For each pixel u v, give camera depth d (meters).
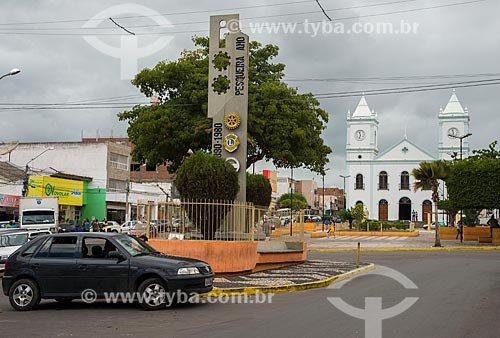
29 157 64.12
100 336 9.20
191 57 35.59
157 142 33.75
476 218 53.50
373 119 94.00
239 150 21.23
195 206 17.77
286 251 21.30
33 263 12.17
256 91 33.81
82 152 63.41
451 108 90.62
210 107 21.67
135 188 69.06
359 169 93.94
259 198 25.06
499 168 38.38
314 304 12.70
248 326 9.99
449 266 22.81
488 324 10.16
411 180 91.56
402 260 26.56
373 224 61.09
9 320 10.85
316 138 36.22
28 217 39.81
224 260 17.31
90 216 61.09
